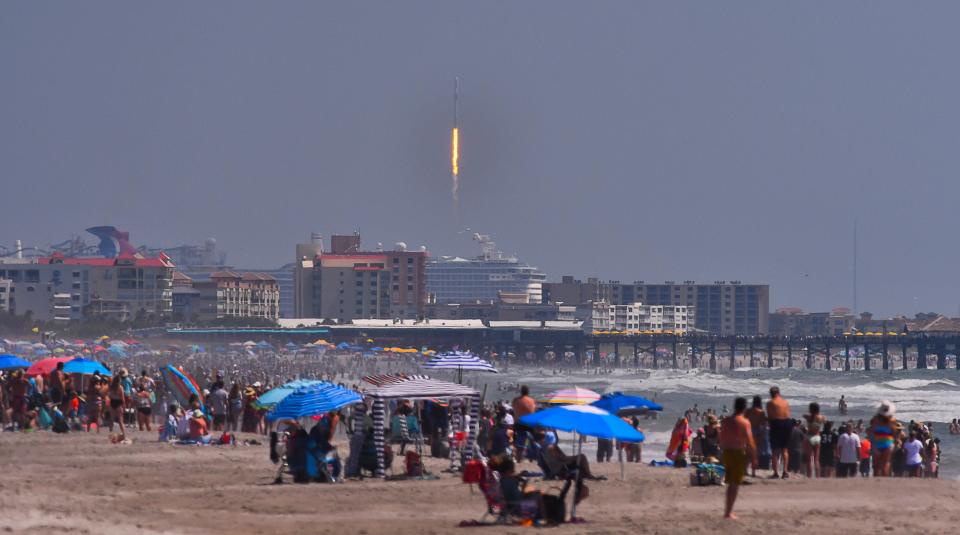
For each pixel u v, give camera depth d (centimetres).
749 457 10075
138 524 9612
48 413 19525
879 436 14362
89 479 12875
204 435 17488
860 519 10131
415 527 9694
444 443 15912
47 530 9044
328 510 10706
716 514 10450
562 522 9906
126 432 19062
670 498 11750
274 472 13712
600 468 15450
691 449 17800
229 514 10381
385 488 12288
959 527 9750
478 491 12031
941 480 13500
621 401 14475
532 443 14750
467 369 17550
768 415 13488
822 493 12181
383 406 13375
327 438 12912
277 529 9544
